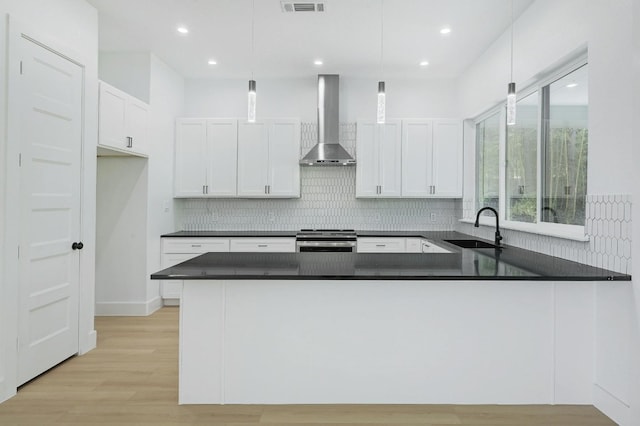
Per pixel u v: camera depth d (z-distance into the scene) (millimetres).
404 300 2424
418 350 2432
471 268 2398
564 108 3021
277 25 3760
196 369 2436
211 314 2426
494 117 4480
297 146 5133
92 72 3389
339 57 4555
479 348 2430
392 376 2436
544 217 3297
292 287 2424
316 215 5438
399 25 3715
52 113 2912
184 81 5391
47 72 2857
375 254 3000
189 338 2428
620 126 2256
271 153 5125
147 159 4492
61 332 3059
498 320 2424
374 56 4516
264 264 2527
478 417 2289
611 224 2326
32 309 2748
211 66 4922
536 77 3250
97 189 4500
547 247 3043
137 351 3395
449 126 5066
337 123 5109
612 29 2312
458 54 4410
